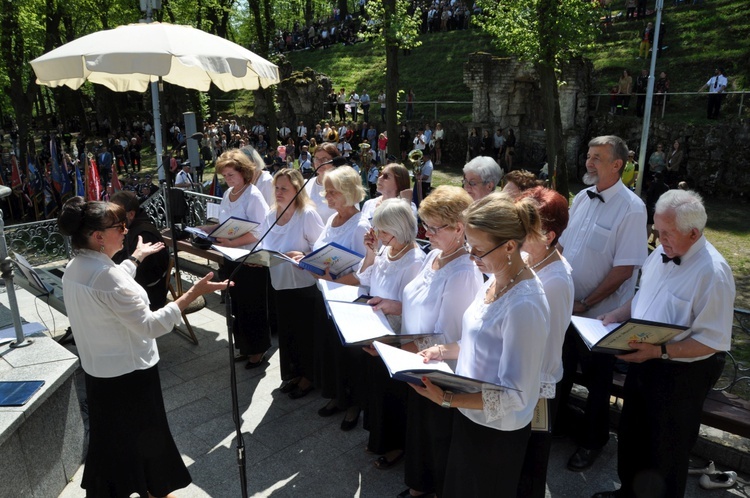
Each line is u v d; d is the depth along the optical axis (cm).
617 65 2177
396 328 309
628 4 2420
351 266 357
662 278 275
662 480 273
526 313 206
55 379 322
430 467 294
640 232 329
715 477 319
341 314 286
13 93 2238
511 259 212
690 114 1759
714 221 1411
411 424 293
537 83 1925
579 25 1226
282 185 412
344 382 374
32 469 305
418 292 277
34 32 2308
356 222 378
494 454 221
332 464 351
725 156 1584
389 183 393
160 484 298
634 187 1448
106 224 265
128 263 334
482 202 212
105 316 267
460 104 2336
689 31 2230
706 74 1988
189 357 501
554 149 1351
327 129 2131
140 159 2497
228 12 3061
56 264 747
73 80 497
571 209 363
